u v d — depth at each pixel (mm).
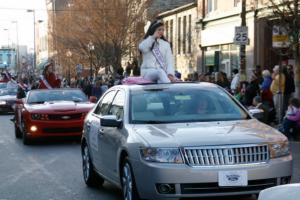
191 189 7035
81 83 41000
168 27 43969
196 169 7000
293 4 18188
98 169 9375
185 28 40531
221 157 7086
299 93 17500
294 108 15781
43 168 12227
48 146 16031
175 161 7082
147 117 8188
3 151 15195
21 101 18062
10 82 35656
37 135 16188
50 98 17844
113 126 8203
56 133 16312
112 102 9234
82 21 45188
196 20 37219
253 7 27500
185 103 8461
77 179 10883
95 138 9367
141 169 7254
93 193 9562
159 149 7156
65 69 55969
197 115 8281
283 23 16594
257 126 7930
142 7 43250
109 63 42594
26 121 16312
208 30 35406
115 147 8164
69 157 13758
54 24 54312
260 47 29047
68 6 51906
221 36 33406
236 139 7223
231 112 8477
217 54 32406
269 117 18031
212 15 34812
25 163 12992
